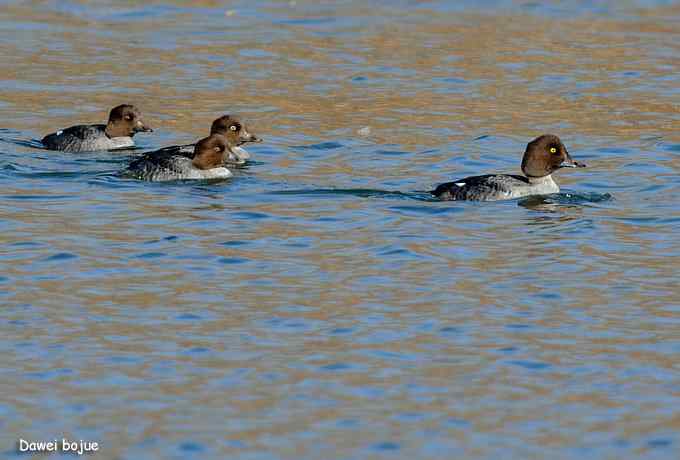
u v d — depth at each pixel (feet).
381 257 59.52
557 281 56.08
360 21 126.93
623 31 123.03
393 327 50.16
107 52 113.70
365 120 92.22
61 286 54.60
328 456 39.17
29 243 60.90
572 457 39.24
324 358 46.91
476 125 90.94
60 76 105.29
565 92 101.09
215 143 75.31
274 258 59.26
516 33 121.60
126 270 57.06
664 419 41.86
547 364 46.52
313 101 98.02
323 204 69.46
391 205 69.31
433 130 89.40
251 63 110.32
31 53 112.68
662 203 70.08
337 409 42.52
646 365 46.42
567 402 43.24
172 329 49.70
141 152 84.28
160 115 94.12
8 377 44.78
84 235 62.54
